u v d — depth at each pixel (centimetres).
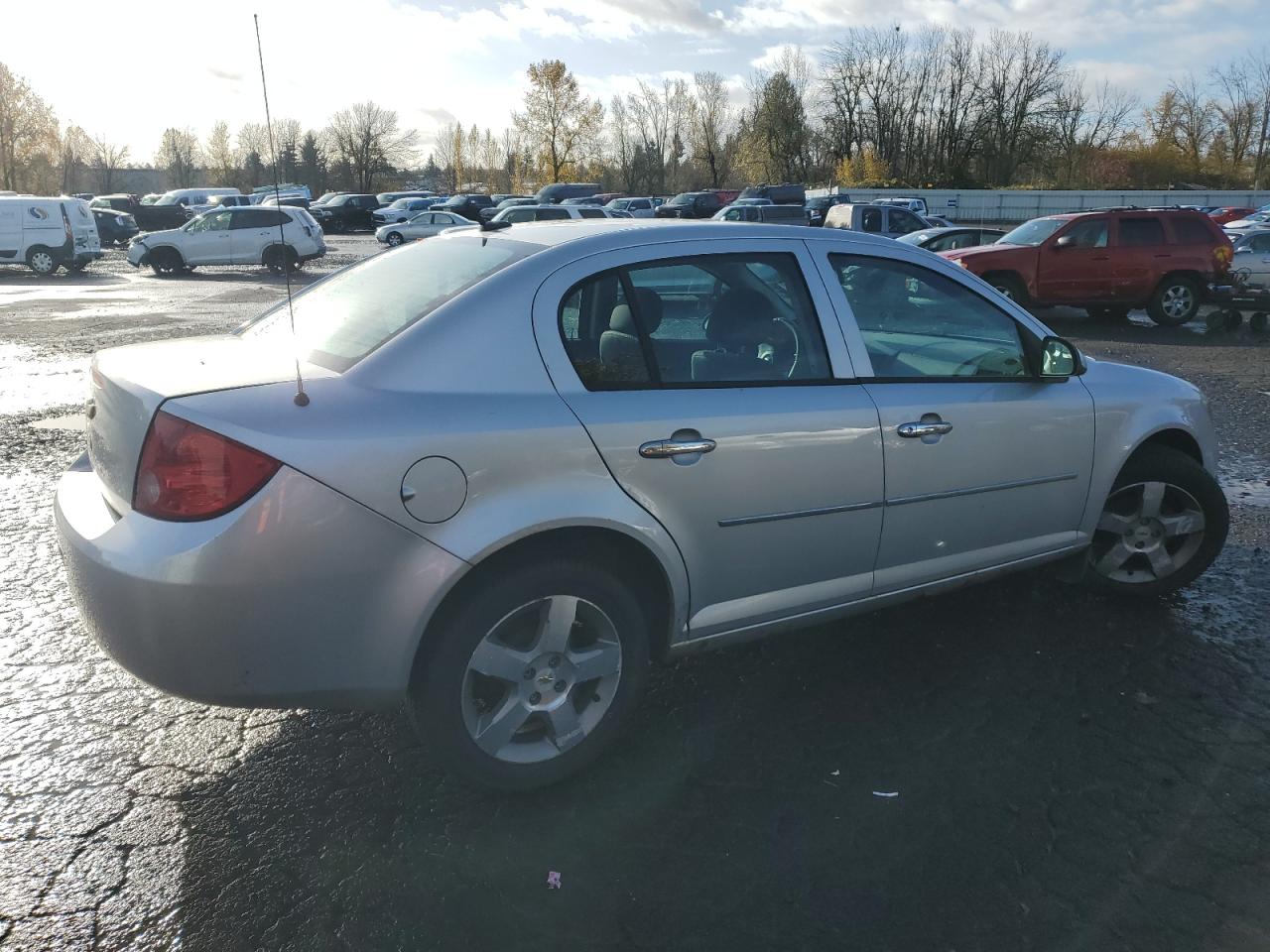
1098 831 269
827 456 308
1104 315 1684
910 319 344
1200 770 299
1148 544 415
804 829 269
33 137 6969
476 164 8788
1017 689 348
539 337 270
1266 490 604
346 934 228
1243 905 240
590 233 300
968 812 277
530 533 255
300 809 275
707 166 8188
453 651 256
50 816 269
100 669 355
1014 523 367
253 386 245
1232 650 381
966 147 6247
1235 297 1435
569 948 224
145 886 242
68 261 2398
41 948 221
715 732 319
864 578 333
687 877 249
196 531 229
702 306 302
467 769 268
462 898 240
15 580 432
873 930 231
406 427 243
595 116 6562
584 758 287
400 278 309
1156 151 6488
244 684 238
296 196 4609
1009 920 235
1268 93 6506
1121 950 225
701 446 282
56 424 724
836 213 2234
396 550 242
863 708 335
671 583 287
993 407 349
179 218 3922
